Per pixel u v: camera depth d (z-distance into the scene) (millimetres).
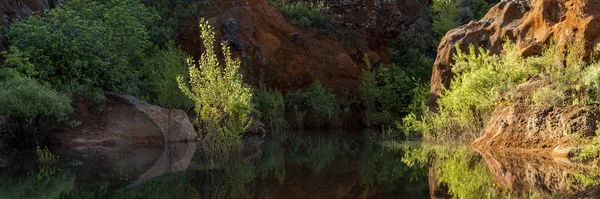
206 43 13289
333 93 29141
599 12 15242
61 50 18328
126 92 20031
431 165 11648
